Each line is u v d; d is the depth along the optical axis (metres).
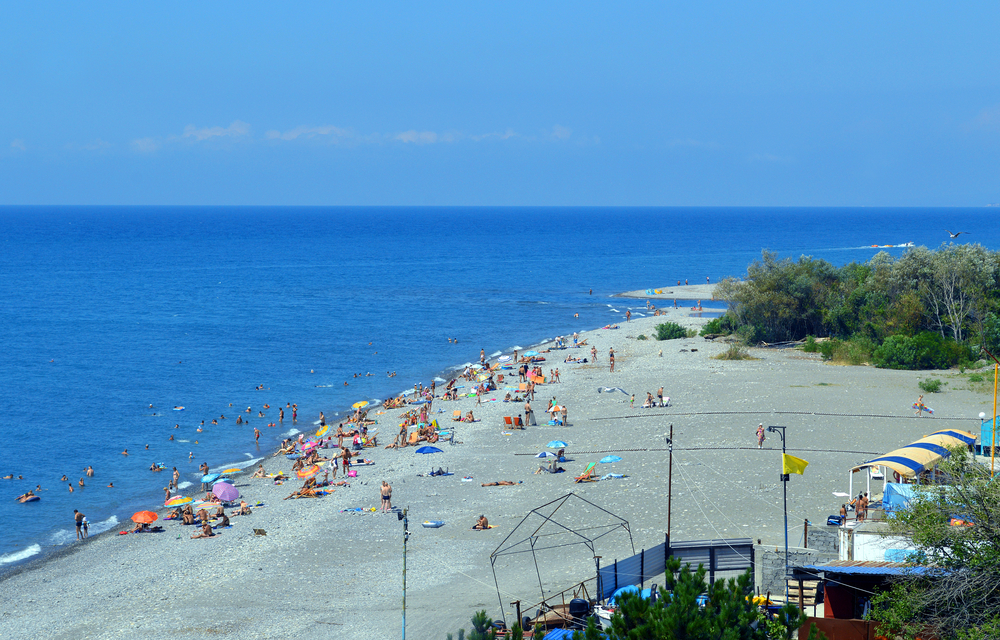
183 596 33.75
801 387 67.69
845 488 42.34
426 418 64.31
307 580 34.91
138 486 51.69
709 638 17.00
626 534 37.75
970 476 22.84
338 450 57.97
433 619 30.20
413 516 42.69
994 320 79.31
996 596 20.38
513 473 49.47
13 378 83.06
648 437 55.12
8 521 45.41
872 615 22.58
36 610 33.09
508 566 35.38
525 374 79.81
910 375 72.12
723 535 36.22
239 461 56.94
